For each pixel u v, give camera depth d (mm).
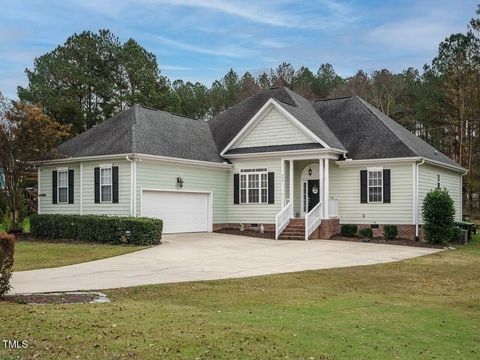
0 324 8898
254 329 9227
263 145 30062
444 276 16938
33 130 27219
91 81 45375
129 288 13469
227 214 31047
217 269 17203
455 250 23969
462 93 48031
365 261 19750
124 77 48719
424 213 25750
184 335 8539
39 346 7734
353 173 28844
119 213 26141
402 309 11930
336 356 7980
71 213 28312
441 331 10062
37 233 26250
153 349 7766
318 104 34531
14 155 27531
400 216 27422
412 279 16328
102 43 47688
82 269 16828
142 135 27500
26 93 43812
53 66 45000
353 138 30016
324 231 27516
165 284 14172
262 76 70188
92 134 30250
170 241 24484
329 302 12430
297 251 22109
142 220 23016
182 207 28312
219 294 13109
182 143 29594
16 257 19344
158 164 26875
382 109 62906
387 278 16344
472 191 51750
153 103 47219
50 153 27969
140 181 25953
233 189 31000
